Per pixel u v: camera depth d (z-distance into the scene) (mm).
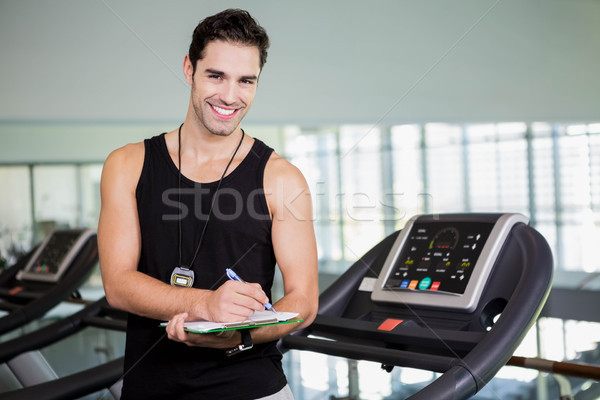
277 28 5305
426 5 5590
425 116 6098
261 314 1031
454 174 10797
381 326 1560
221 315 962
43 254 2904
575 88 6367
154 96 5164
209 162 1170
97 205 10414
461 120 6336
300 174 1198
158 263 1150
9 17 4773
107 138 10445
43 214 10000
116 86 5090
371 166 11672
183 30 4852
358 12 5461
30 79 4930
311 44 5426
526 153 10055
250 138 1208
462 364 1259
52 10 4824
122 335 3145
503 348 1289
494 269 1560
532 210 10008
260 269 1161
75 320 2234
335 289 1774
